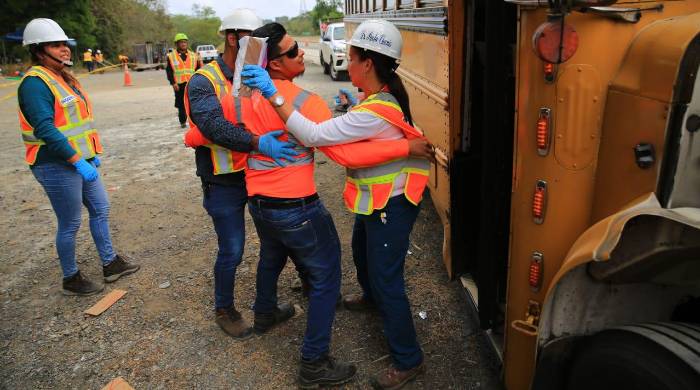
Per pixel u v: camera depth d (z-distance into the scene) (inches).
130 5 2166.6
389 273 102.5
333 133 91.4
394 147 92.4
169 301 150.3
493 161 102.3
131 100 607.8
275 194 100.8
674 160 64.7
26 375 120.7
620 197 71.7
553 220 79.9
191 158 310.5
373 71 95.3
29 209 233.3
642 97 67.1
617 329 70.7
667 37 65.7
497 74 98.2
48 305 151.3
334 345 125.8
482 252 108.3
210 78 109.2
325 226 105.8
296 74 102.2
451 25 112.5
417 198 99.5
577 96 73.1
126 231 203.0
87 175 141.3
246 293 152.3
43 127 132.7
